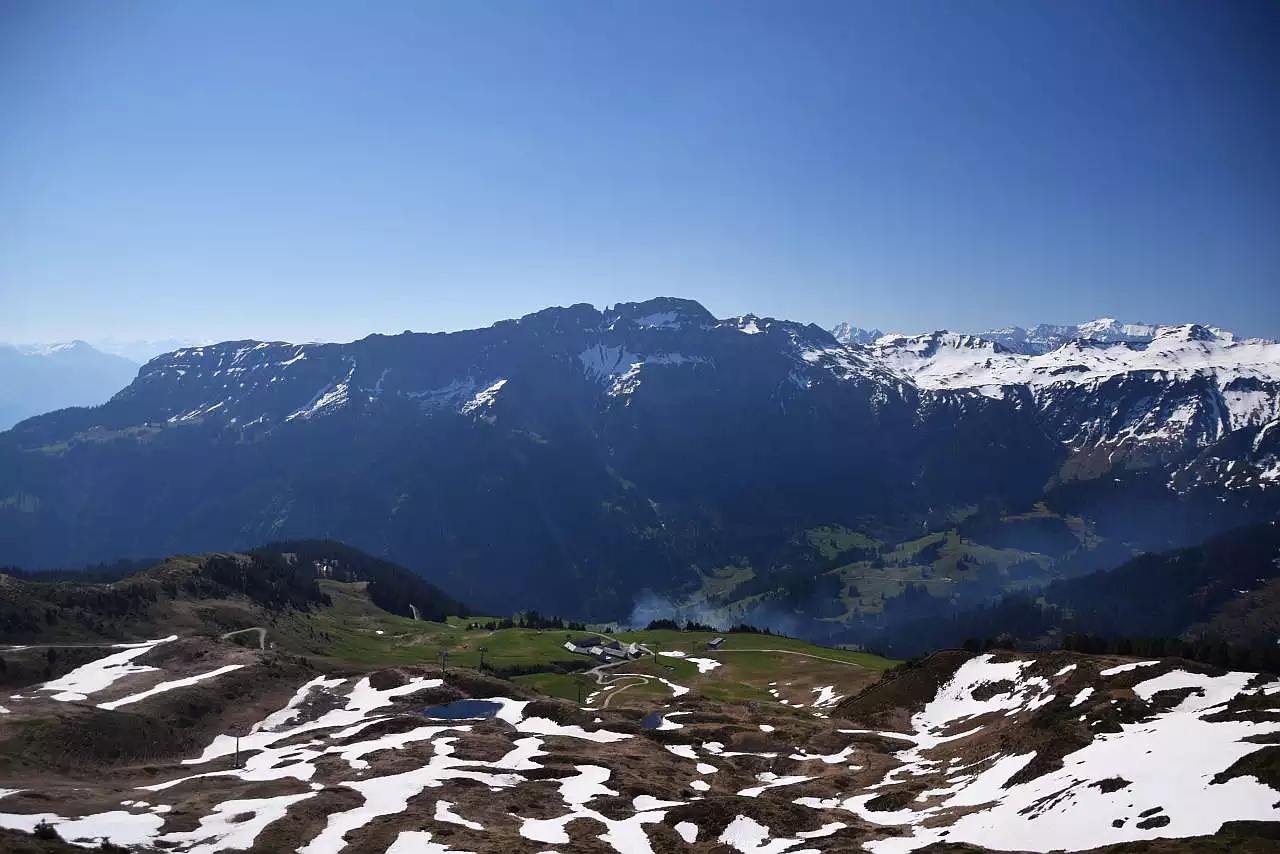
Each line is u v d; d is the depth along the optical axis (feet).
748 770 341.41
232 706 391.86
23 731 295.69
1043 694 358.02
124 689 388.78
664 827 254.27
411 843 224.12
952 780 290.97
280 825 233.35
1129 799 213.05
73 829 207.51
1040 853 201.26
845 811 276.00
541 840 236.84
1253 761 210.59
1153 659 354.13
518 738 364.58
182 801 253.85
